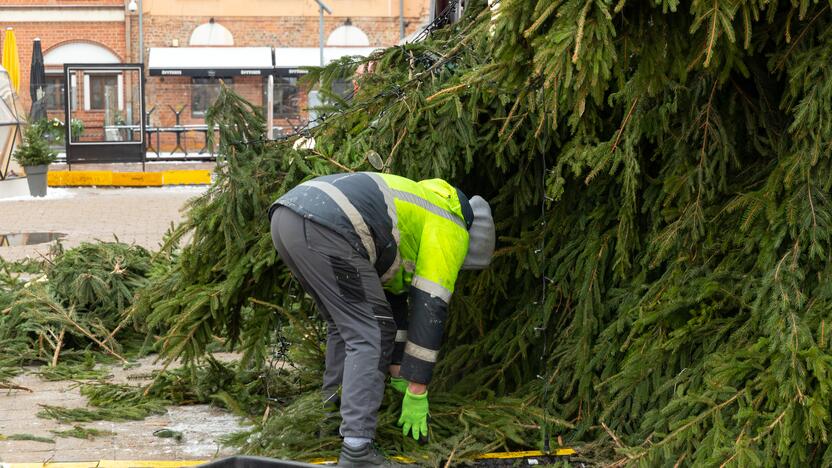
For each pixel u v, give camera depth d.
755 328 4.91
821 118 4.75
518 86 5.16
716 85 5.29
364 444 5.05
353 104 6.55
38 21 40.25
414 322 5.11
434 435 5.47
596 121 5.59
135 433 6.07
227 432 6.11
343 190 5.00
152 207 20.17
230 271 6.04
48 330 7.87
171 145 33.62
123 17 40.69
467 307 6.30
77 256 8.63
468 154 5.89
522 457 5.36
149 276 8.67
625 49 4.53
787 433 4.41
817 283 4.86
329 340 5.64
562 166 5.85
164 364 6.21
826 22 4.91
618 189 5.83
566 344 5.88
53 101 31.00
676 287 5.27
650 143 5.77
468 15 7.13
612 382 5.51
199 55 40.09
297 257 5.00
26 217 18.34
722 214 5.30
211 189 6.07
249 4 41.47
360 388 5.03
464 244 5.20
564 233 6.03
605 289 5.86
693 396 4.79
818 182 4.86
